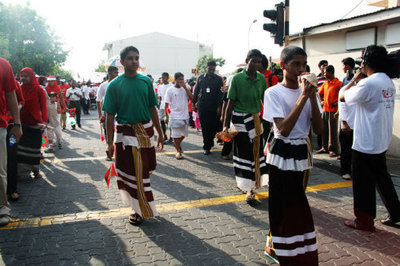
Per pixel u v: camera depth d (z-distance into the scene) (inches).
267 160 109.5
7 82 143.4
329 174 228.4
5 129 144.9
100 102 268.5
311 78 93.1
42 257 121.6
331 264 119.3
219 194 189.9
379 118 136.4
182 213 162.4
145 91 142.8
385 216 160.7
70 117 446.6
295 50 100.9
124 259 121.0
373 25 303.1
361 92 135.0
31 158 210.5
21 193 188.2
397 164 255.6
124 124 140.9
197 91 280.2
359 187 143.7
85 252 125.3
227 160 270.7
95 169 240.7
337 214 162.4
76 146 329.7
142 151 142.2
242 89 174.2
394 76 141.9
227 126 178.1
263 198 183.9
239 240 136.1
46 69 1808.6
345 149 213.0
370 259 122.8
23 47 1738.4
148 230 143.9
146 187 143.4
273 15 277.7
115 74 266.5
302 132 105.3
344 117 194.9
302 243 104.0
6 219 147.3
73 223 149.9
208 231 143.6
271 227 106.6
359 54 322.0
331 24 337.7
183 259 121.5
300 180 104.9
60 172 232.2
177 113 271.1
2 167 144.3
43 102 210.5
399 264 119.7
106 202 175.5
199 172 234.8
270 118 104.0
